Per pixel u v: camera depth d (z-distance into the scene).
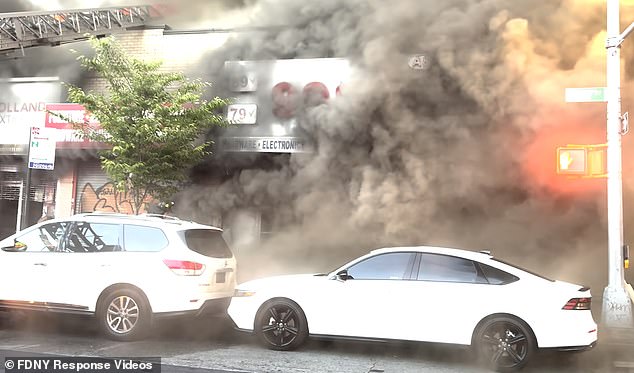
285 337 7.06
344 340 6.84
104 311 7.43
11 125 14.26
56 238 7.86
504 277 6.53
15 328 8.13
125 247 7.61
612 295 8.55
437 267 6.76
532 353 6.21
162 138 10.30
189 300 7.32
